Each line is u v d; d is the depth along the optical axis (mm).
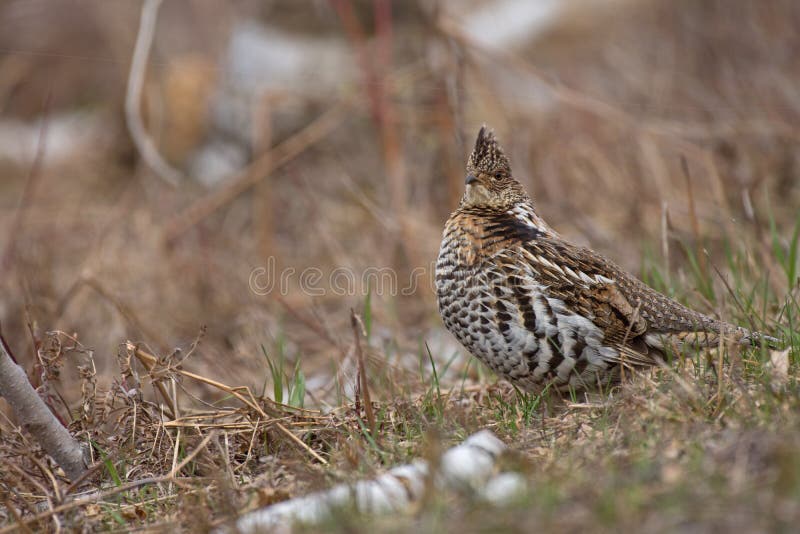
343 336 11695
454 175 13500
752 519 4883
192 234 14000
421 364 9094
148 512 6922
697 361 7805
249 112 17031
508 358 8180
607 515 5035
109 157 18250
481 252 8180
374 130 16109
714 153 14039
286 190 15312
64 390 10117
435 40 14805
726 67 16141
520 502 5320
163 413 8078
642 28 18609
